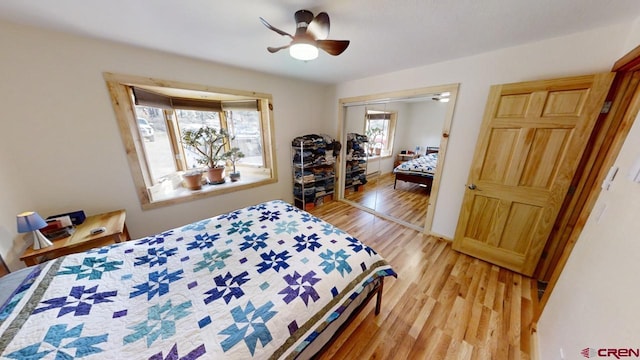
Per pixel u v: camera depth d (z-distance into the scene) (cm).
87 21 143
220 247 145
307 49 137
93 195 191
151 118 262
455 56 212
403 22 146
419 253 236
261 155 342
